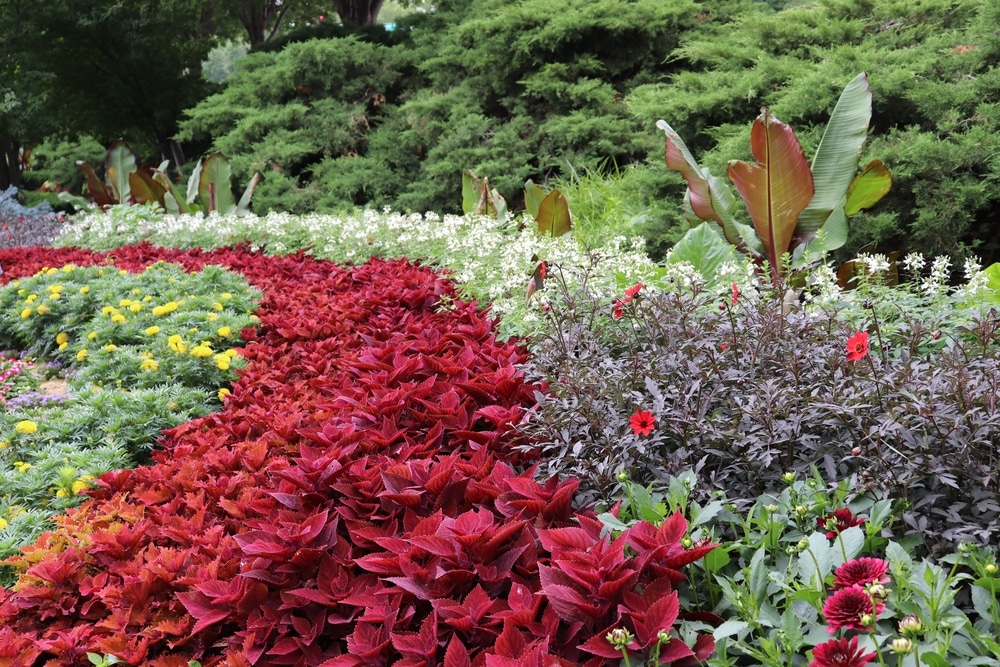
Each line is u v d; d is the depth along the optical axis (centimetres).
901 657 155
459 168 1267
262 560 229
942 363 250
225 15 2145
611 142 1156
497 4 1472
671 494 227
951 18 861
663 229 771
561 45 1297
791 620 179
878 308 354
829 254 672
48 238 1257
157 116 1959
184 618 225
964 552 192
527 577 217
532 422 284
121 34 1833
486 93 1380
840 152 550
